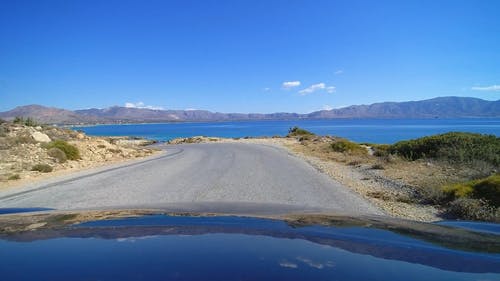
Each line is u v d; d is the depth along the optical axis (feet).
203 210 8.50
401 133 269.23
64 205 27.76
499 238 5.85
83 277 3.78
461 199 23.65
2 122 83.46
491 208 22.08
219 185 36.47
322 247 5.01
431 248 5.08
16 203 29.07
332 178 40.42
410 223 7.11
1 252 4.70
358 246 5.11
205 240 5.34
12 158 56.44
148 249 4.84
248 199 28.81
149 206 9.45
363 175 42.34
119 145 100.53
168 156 79.15
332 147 81.20
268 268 4.09
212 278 3.71
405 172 42.22
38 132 75.66
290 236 5.62
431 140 58.70
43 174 48.11
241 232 5.90
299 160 62.23
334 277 3.82
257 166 53.67
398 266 4.23
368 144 95.09
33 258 4.44
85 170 53.26
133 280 3.66
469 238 5.79
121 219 7.09
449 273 4.01
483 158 47.26
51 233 5.87
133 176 45.06
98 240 5.37
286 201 27.68
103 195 32.01
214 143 141.90
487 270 4.15
